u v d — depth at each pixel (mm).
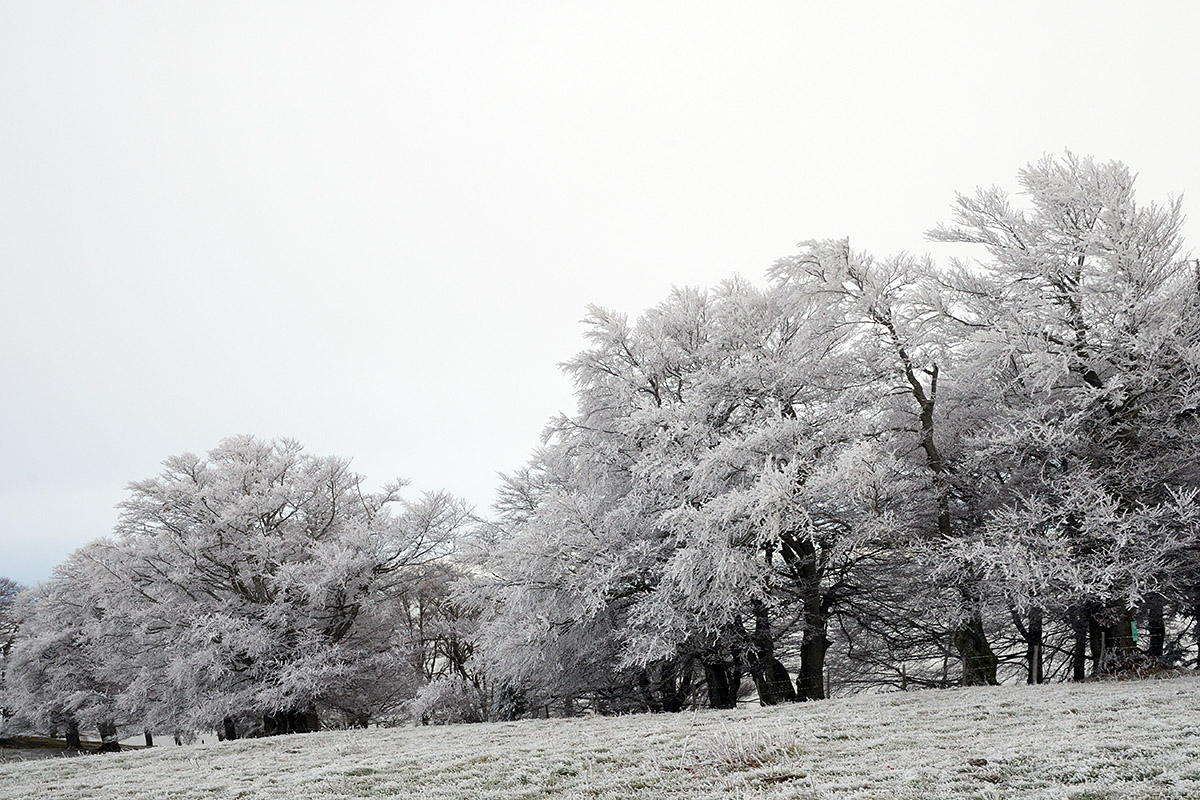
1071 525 16375
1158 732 7828
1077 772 6309
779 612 19234
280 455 31312
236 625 24469
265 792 8836
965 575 16953
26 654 36094
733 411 20219
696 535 16578
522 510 26875
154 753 14609
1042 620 20156
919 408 20797
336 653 25391
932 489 18875
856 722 10719
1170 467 16406
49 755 39188
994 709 10930
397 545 27438
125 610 28047
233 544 27750
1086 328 16984
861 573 20578
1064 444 16297
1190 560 16156
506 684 23547
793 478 15883
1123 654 16203
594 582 17781
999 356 16938
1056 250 17656
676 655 19797
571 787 7848
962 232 19234
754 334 21156
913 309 19078
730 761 8305
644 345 22031
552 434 22891
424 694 25000
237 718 27234
